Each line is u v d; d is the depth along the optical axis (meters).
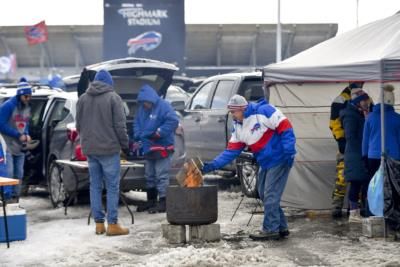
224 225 9.59
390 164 8.70
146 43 31.30
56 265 7.66
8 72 40.25
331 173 10.48
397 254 7.88
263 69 9.59
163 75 11.07
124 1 31.14
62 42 40.78
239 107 8.53
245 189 11.02
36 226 9.73
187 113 13.62
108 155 8.98
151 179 10.58
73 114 11.02
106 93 9.03
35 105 12.27
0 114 10.98
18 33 40.31
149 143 10.38
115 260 7.82
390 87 9.12
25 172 12.20
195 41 40.16
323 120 10.55
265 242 8.60
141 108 10.52
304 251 8.12
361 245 8.38
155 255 7.95
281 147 8.55
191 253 7.79
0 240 8.73
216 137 12.59
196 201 8.41
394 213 8.67
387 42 8.79
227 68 39.62
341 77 8.73
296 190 10.48
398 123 8.97
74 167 10.16
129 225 9.69
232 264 7.53
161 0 31.20
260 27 39.31
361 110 9.62
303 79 9.17
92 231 9.31
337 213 10.15
